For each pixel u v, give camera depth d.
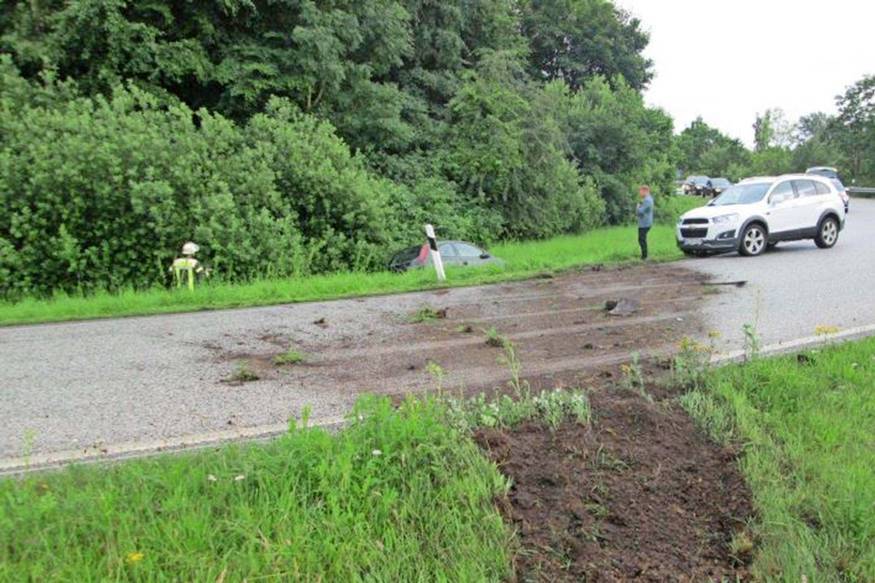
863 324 7.92
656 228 28.27
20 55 16.73
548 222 24.81
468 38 28.00
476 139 23.16
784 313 8.71
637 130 31.52
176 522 3.20
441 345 7.45
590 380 5.70
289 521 3.32
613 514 3.74
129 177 13.66
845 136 53.44
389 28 21.88
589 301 10.27
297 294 11.27
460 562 3.30
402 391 5.70
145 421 4.96
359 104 21.58
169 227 13.66
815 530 3.83
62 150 13.37
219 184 14.47
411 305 10.20
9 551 2.99
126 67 17.48
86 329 8.61
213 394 5.67
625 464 4.15
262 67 18.98
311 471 3.58
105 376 6.27
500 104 23.02
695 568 3.47
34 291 12.85
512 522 3.58
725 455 4.35
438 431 4.00
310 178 16.33
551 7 37.91
